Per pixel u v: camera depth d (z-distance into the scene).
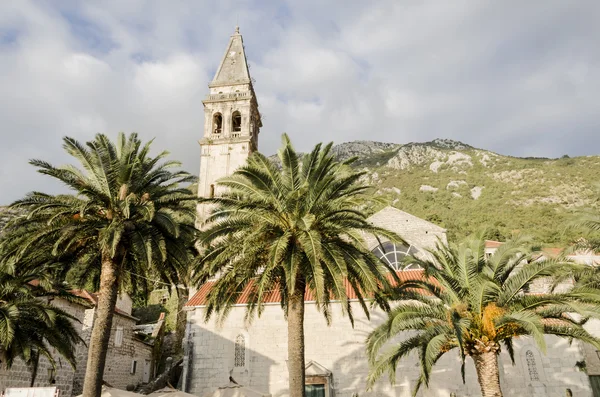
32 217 20.94
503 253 20.09
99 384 19.28
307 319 31.97
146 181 23.44
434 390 28.89
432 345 17.22
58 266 22.92
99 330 20.00
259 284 18.48
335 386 29.70
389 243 38.62
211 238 20.11
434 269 20.39
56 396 20.94
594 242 21.12
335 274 17.95
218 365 31.33
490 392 18.48
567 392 28.05
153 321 58.62
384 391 29.31
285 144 20.61
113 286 21.09
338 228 19.55
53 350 33.25
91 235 22.02
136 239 20.86
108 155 21.78
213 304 21.03
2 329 19.91
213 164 48.47
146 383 46.62
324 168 19.92
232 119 51.22
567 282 34.06
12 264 20.67
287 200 18.55
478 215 116.25
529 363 29.36
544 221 99.56
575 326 19.56
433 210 131.00
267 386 30.38
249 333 32.09
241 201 19.86
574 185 132.50
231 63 54.41
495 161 174.00
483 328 19.31
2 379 27.56
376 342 19.69
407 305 19.73
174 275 25.02
